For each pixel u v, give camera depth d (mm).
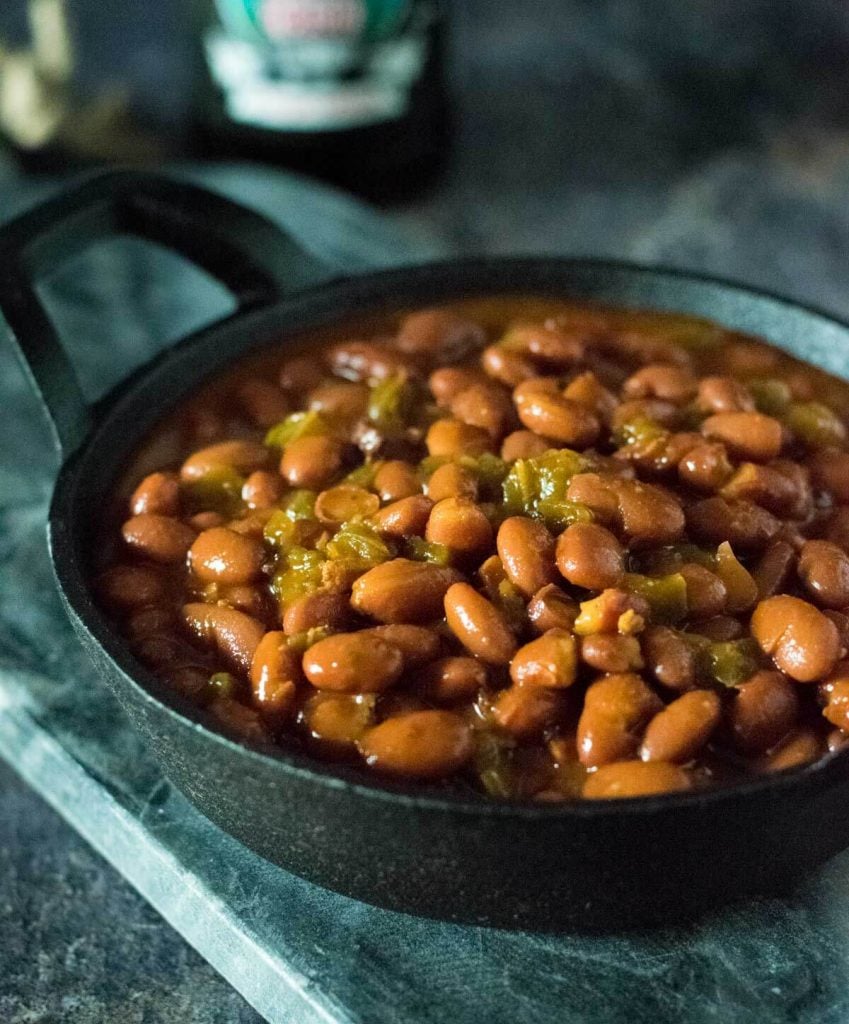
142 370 317
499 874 258
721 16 634
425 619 276
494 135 579
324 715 263
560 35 635
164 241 339
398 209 540
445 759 258
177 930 304
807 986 281
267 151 518
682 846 254
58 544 281
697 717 260
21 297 310
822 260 519
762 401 318
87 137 521
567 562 272
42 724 328
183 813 309
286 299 334
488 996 280
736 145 576
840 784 254
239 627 276
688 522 287
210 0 486
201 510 302
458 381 312
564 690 267
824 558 281
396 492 290
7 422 403
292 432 310
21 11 604
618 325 341
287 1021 286
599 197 547
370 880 269
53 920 314
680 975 282
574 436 296
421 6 499
